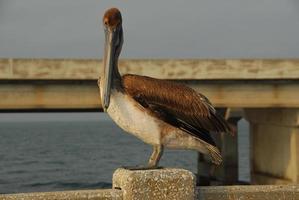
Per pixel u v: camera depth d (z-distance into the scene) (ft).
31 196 21.86
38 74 75.56
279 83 87.40
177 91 24.14
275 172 98.68
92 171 197.26
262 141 103.55
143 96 23.53
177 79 80.38
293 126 92.38
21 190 143.95
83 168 210.38
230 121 112.37
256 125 105.40
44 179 168.04
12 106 78.89
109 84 22.94
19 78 75.00
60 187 151.02
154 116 23.62
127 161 254.06
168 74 79.56
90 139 577.02
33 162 240.32
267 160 101.65
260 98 87.30
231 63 81.76
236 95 86.48
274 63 82.99
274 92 87.61
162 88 23.94
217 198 23.85
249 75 82.28
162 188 22.62
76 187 151.64
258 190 24.27
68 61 76.13
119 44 23.80
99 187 152.56
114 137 641.40
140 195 22.38
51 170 199.62
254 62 82.38
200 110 24.36
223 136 117.91
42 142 490.90
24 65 75.10
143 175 22.49
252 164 107.04
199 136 24.44
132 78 23.71
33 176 176.76
